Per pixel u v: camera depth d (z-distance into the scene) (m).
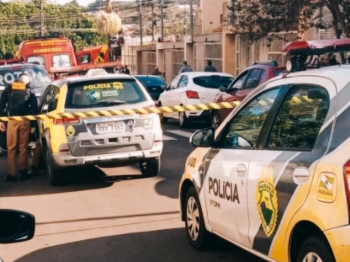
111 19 46.00
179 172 13.35
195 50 41.84
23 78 13.03
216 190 7.06
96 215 9.92
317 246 5.30
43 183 12.66
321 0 23.62
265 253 6.09
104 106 11.91
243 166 6.45
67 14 69.56
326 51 8.34
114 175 13.15
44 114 12.52
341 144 5.25
